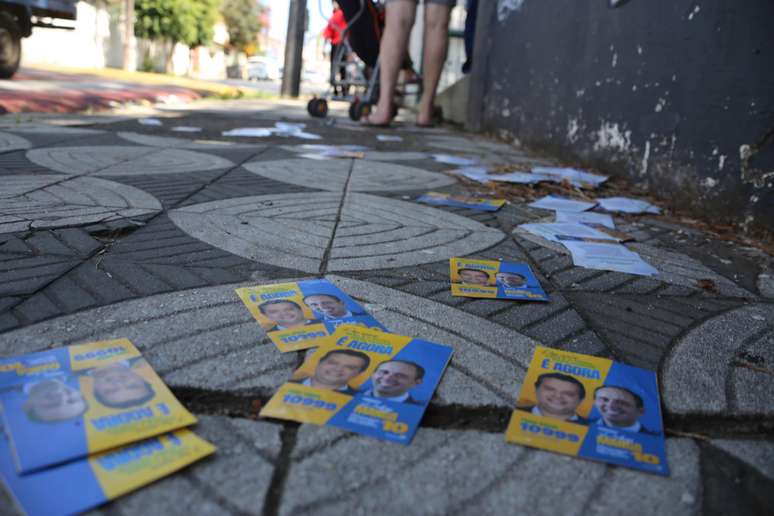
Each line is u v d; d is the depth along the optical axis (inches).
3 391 43.5
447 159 179.2
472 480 39.5
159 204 98.5
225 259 74.8
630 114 148.3
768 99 101.3
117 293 62.3
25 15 362.6
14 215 85.7
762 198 103.2
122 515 34.7
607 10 160.4
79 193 101.5
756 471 43.0
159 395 44.9
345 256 79.8
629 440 44.7
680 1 127.0
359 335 56.5
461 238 92.7
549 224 105.6
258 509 35.7
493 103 262.8
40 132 173.8
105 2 919.0
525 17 224.5
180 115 264.4
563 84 189.8
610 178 155.6
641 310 69.5
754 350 60.6
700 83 119.6
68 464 37.6
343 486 38.0
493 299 68.9
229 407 46.0
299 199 110.0
